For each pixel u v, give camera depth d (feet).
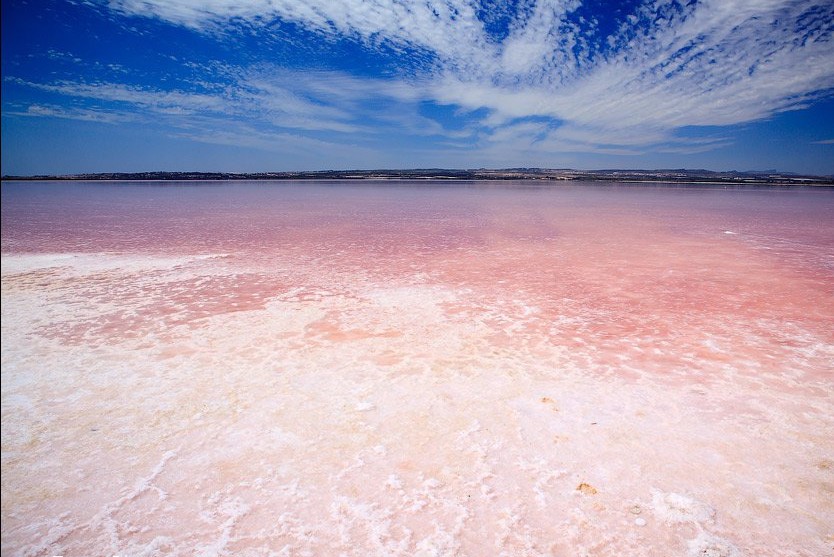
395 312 21.98
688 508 9.16
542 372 15.33
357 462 10.82
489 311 22.04
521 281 28.12
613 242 43.32
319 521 9.07
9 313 21.83
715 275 29.07
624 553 8.21
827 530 8.62
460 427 12.18
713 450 11.01
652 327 19.58
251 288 26.58
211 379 15.05
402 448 11.32
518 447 11.29
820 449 10.97
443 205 91.35
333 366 15.99
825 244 40.70
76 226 55.42
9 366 15.99
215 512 9.34
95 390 14.32
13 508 9.39
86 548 8.47
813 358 16.10
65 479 10.30
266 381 14.89
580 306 22.76
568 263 33.55
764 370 15.20
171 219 63.93
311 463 10.80
